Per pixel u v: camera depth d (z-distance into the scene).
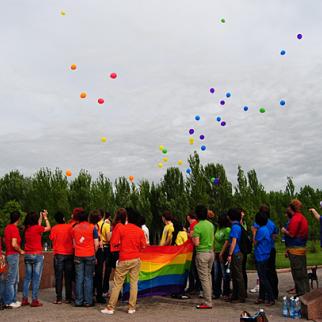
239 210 9.29
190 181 49.16
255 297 10.12
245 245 9.30
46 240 40.25
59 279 9.43
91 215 9.22
